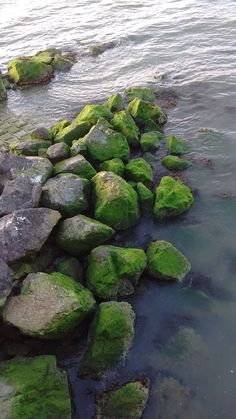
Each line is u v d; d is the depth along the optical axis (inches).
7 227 598.2
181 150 848.3
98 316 538.0
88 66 1221.1
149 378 515.8
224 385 506.0
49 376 480.1
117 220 684.1
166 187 731.4
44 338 531.8
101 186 703.7
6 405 437.4
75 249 635.5
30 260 608.7
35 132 863.7
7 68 1239.5
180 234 693.3
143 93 1011.9
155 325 573.0
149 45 1291.8
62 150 789.2
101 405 486.9
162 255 626.2
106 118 899.4
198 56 1185.4
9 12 1774.1
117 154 802.2
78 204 689.0
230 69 1099.3
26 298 543.2
